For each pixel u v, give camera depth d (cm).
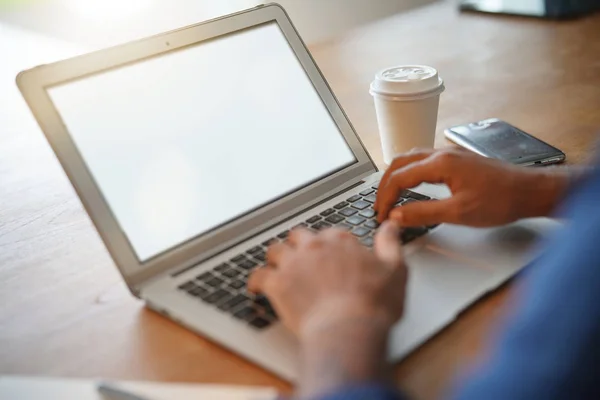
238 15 98
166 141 85
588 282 43
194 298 73
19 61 214
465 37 168
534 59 148
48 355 70
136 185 81
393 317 59
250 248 82
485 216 79
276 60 99
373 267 63
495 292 72
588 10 175
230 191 87
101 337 72
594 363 43
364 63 156
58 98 79
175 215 81
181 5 222
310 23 237
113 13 225
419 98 100
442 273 74
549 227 82
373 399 48
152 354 68
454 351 64
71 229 97
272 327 66
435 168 81
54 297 81
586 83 133
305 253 66
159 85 87
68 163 77
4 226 100
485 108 125
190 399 59
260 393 60
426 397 59
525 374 44
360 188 95
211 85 91
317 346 54
